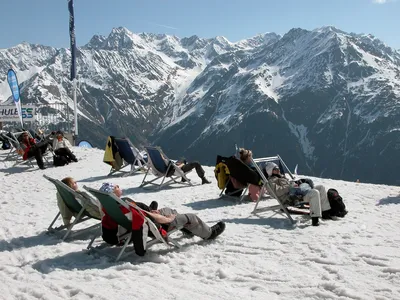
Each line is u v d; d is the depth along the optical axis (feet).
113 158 42.96
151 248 19.15
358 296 13.21
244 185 30.07
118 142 42.96
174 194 33.19
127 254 17.90
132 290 14.29
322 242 19.17
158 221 18.16
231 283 14.99
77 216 21.15
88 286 14.74
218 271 15.94
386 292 13.51
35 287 14.69
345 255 17.26
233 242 19.81
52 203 30.83
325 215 23.58
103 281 15.24
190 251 18.74
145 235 17.25
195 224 19.39
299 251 18.17
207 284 14.94
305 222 23.17
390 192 32.24
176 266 16.92
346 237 19.98
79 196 20.40
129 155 43.04
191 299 13.53
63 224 24.22
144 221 17.24
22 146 51.88
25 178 43.78
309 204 22.84
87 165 52.26
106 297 13.62
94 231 22.40
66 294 14.17
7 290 14.48
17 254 18.95
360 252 17.52
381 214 24.97
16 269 16.93
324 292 13.70
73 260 17.88
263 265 16.62
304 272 15.67
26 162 54.34
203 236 19.74
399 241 19.20
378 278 14.73
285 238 20.20
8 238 21.63
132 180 40.68
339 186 35.50
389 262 16.14
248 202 29.45
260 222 23.66
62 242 20.62
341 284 14.29
